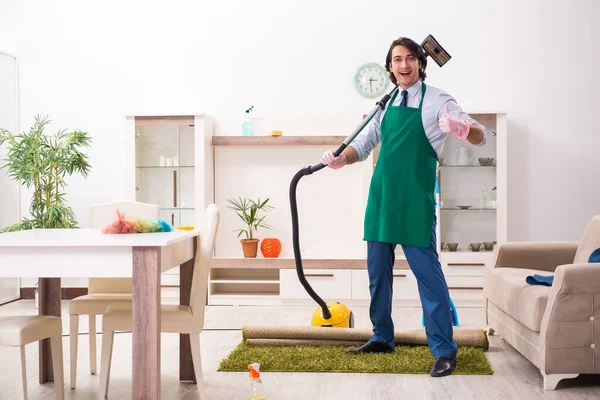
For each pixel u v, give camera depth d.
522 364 3.52
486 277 4.18
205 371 3.41
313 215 5.70
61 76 5.99
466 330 3.89
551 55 5.70
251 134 5.72
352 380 3.21
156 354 2.42
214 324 4.69
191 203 5.59
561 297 3.01
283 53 5.85
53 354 2.77
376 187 3.45
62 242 2.45
